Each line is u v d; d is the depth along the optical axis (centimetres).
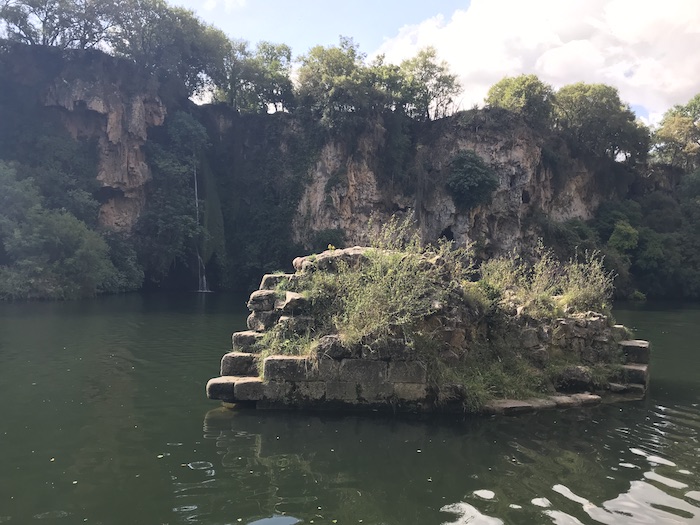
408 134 5112
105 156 4203
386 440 689
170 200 4375
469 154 4725
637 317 2677
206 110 5091
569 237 4728
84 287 3186
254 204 4984
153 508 497
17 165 3566
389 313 823
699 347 1587
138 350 1372
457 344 876
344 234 4666
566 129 5378
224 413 806
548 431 731
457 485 551
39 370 1112
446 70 5272
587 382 926
